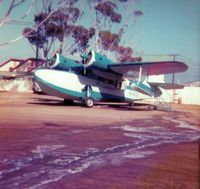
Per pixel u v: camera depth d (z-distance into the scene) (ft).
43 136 28.14
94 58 68.08
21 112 48.73
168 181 15.79
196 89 114.32
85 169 17.65
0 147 22.58
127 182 15.55
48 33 109.50
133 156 21.47
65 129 33.09
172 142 27.68
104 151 22.81
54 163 18.74
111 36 124.98
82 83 68.80
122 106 79.66
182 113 63.31
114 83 74.18
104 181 15.61
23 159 19.36
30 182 15.03
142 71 72.59
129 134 31.78
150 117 51.80
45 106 64.08
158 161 19.79
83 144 25.20
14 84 132.26
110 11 120.67
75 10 114.52
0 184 14.61
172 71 71.15
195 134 32.50
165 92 115.75
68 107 64.64
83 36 119.34
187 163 19.40
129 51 128.36
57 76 65.82
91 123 39.29
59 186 14.62
